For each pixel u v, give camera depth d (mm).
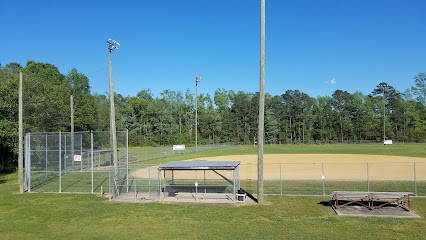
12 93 30688
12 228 12273
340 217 13156
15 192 19672
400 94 106188
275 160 39062
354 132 98500
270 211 14227
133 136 82562
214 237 10883
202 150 58938
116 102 95500
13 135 28891
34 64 60156
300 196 17156
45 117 33750
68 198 17688
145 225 12414
